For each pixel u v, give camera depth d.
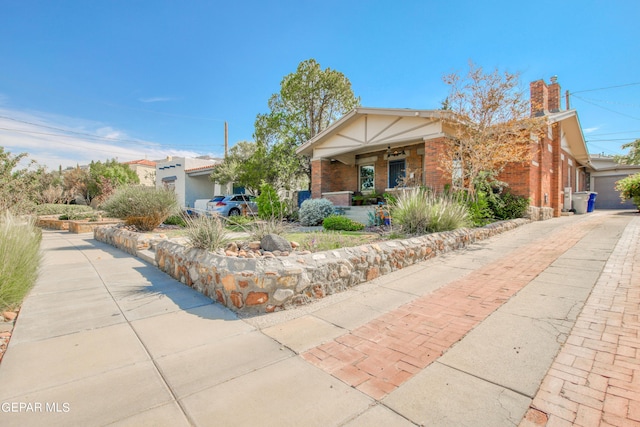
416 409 2.04
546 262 5.65
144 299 4.29
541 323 3.26
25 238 4.19
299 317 3.68
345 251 4.93
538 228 9.67
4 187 8.56
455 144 10.14
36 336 3.13
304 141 18.64
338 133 13.83
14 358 2.69
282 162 17.39
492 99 8.85
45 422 1.92
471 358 2.65
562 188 14.60
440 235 6.92
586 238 7.59
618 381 2.26
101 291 4.64
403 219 7.62
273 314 3.78
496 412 2.00
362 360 2.69
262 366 2.60
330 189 15.27
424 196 8.34
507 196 11.24
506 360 2.60
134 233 8.27
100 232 10.13
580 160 18.69
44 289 4.73
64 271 5.87
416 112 10.62
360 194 14.96
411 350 2.83
